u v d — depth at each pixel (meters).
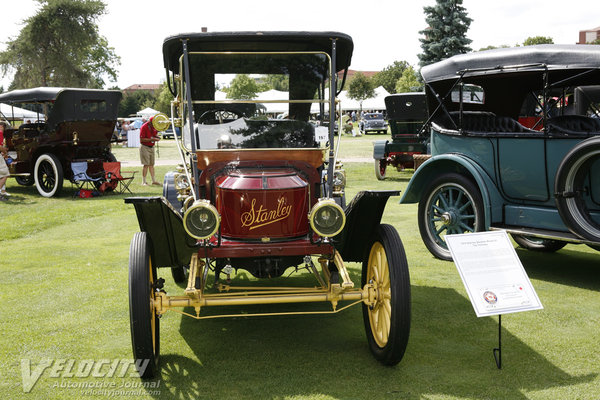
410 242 7.15
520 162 5.48
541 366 3.61
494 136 5.65
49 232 8.14
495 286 3.49
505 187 5.70
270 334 4.24
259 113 4.29
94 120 11.79
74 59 51.75
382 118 41.84
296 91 4.40
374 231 3.84
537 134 5.30
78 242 7.43
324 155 4.24
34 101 12.92
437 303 4.84
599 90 6.56
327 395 3.25
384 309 3.70
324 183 4.34
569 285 5.31
